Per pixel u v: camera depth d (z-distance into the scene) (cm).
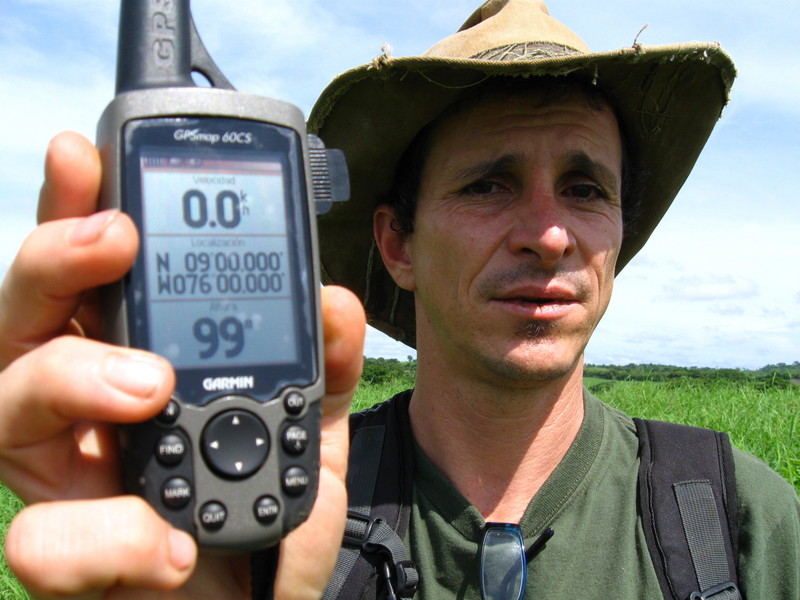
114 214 21
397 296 52
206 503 22
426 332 39
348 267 51
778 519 35
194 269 23
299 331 24
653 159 46
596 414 39
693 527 34
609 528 35
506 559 34
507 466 37
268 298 24
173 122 23
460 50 41
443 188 38
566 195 38
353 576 34
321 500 26
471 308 36
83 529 19
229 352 23
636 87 40
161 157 23
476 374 37
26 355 21
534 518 35
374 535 35
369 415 43
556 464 37
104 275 21
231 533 22
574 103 37
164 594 24
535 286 35
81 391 20
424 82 37
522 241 35
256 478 22
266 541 22
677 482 36
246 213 24
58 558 19
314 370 24
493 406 37
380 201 45
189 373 22
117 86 24
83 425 23
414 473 38
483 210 37
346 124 41
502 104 37
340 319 25
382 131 40
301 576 26
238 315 23
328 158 26
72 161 22
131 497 20
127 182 23
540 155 36
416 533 36
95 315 24
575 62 36
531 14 41
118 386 20
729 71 40
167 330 23
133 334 22
